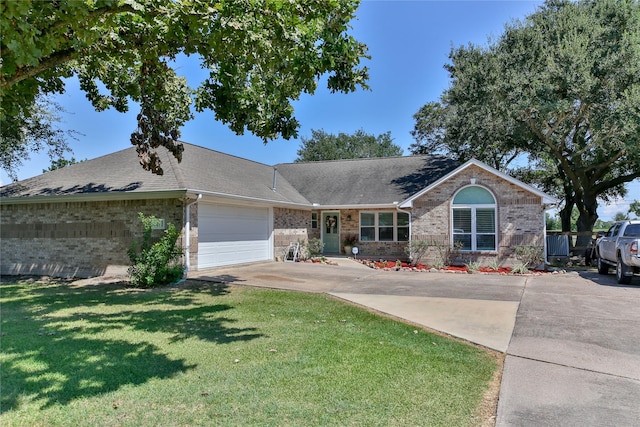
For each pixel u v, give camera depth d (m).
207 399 3.71
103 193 12.36
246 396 3.77
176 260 12.17
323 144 46.91
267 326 6.49
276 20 4.60
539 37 16.48
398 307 8.06
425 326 6.62
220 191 13.31
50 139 15.96
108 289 10.52
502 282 11.50
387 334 6.04
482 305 8.26
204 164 15.58
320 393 3.85
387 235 19.34
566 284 11.12
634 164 17.94
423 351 5.21
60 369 4.49
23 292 10.34
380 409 3.53
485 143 21.47
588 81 14.37
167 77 7.52
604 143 16.56
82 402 3.64
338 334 5.99
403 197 18.20
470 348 5.43
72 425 3.22
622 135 15.09
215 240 13.66
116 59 6.58
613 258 12.12
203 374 4.35
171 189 11.71
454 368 4.60
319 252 19.55
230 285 10.73
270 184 18.77
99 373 4.37
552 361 4.92
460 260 15.51
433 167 20.47
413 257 16.06
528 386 4.14
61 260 13.70
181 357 4.93
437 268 14.51
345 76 5.64
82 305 8.34
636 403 3.75
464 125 21.03
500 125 18.39
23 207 14.41
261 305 8.21
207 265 13.23
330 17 4.89
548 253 17.38
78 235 13.50
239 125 7.63
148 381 4.15
